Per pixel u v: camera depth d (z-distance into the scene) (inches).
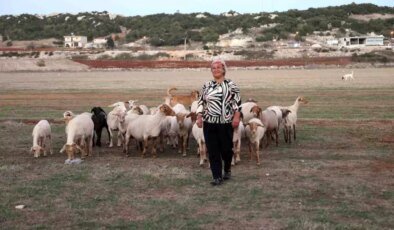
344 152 603.2
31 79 2447.1
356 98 1346.0
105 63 3823.8
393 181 447.2
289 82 2017.7
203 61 3951.8
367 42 6023.6
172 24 7539.4
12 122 896.9
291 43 5890.8
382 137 714.8
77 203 382.0
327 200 386.9
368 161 541.3
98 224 333.7
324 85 1830.7
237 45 5876.0
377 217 344.8
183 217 347.3
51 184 441.7
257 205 374.6
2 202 385.1
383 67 3432.6
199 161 552.4
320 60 3927.2
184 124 582.9
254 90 1640.0
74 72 3225.9
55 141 702.5
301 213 354.9
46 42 6786.4
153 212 358.6
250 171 492.1
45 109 1155.9
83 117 577.9
